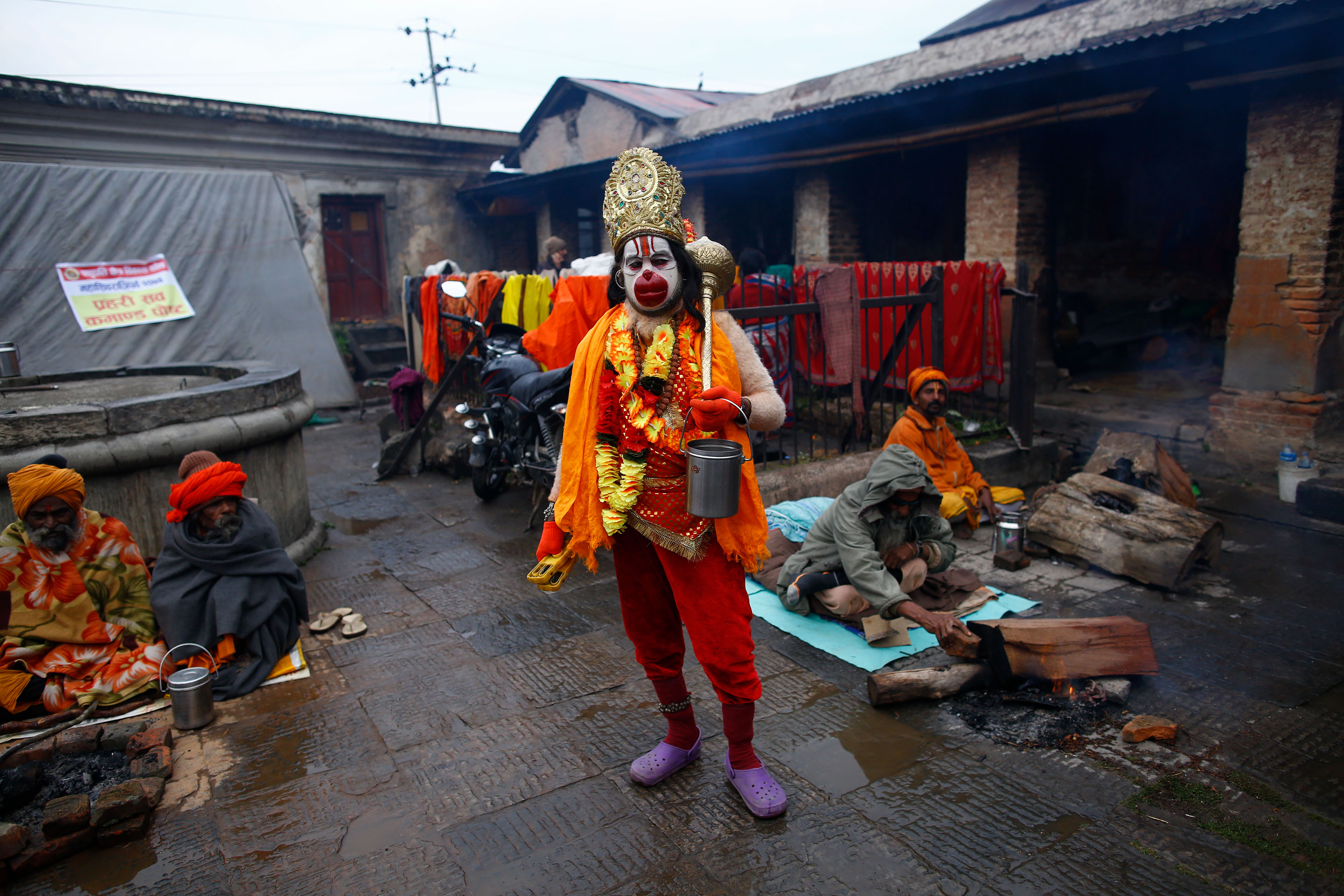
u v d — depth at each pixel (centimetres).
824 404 624
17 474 317
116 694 326
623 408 241
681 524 239
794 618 399
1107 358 920
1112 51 578
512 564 497
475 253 1550
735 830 249
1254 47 546
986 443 640
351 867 238
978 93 705
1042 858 233
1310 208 564
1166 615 392
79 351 931
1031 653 313
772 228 1229
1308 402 581
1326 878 222
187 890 231
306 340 1066
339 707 330
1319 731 293
